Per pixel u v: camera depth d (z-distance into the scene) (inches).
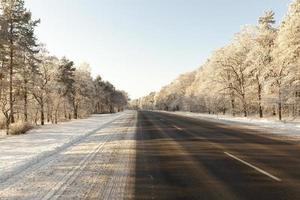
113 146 704.4
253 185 330.6
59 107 2632.9
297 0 1774.1
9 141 923.4
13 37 1528.1
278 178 358.0
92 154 592.4
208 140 758.5
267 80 1776.6
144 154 572.4
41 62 1899.6
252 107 2662.4
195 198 290.4
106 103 6043.3
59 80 2370.8
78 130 1245.7
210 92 2915.8
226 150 588.1
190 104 4544.8
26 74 1679.4
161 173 404.2
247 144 663.1
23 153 631.2
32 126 1494.8
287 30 1633.9
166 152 587.8
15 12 1565.0
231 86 2391.7
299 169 404.2
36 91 1846.7
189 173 398.9
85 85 3361.2
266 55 1899.6
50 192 325.1
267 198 284.4
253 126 1178.6
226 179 360.8
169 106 6742.1
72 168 457.4
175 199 289.4
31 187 350.9
